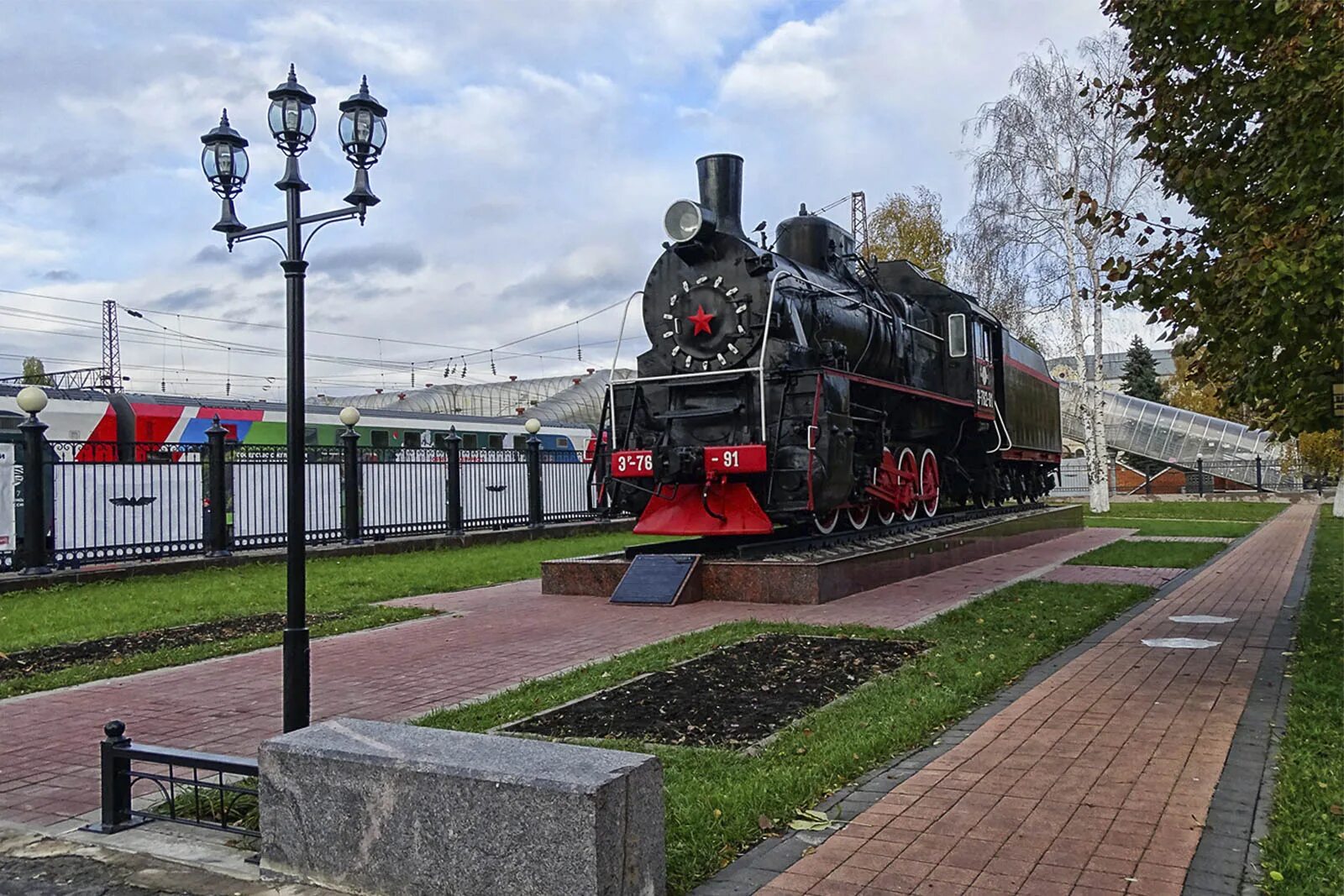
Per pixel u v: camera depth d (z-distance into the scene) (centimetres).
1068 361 5212
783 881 380
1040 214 2919
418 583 1366
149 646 939
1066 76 2852
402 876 368
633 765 358
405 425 2759
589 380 4341
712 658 793
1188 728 568
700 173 1356
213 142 589
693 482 1230
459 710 645
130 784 477
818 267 1546
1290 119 670
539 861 339
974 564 1516
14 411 1986
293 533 534
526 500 2302
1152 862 385
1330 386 715
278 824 398
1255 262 641
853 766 512
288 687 528
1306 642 807
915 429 1672
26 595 1289
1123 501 4119
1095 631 912
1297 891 354
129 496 1530
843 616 1000
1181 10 719
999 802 455
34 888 403
